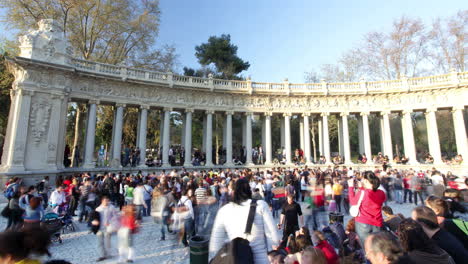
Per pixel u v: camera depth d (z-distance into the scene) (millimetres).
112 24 37781
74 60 28438
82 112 36656
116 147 29828
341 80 53938
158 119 47188
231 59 56062
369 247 3912
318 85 41000
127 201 16109
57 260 3746
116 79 29922
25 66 24375
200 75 55375
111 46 39719
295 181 21016
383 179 21703
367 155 37281
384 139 38125
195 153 36031
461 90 34938
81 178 20312
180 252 10406
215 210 10883
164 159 32312
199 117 55156
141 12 40406
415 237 4266
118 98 30578
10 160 22906
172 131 61938
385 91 37500
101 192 15852
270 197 18203
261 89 37969
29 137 24125
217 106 36219
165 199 12648
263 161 40031
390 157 36812
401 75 46812
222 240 4996
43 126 24828
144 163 30953
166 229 13703
